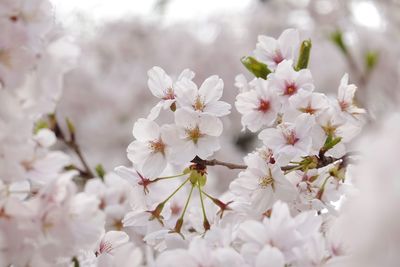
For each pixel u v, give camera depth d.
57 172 0.54
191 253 0.52
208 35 1.61
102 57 1.63
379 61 1.31
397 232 0.47
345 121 0.58
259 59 0.63
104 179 0.77
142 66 1.57
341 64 1.43
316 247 0.52
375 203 0.47
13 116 0.51
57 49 0.53
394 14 1.42
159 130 0.59
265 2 1.67
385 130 0.49
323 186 0.59
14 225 0.52
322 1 1.54
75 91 1.46
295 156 0.57
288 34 0.62
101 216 0.54
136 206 0.61
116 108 1.47
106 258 0.55
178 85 0.59
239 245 0.55
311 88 0.59
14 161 0.52
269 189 0.58
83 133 1.43
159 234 0.59
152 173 0.58
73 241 0.53
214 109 0.58
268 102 0.59
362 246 0.48
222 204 0.59
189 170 0.59
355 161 0.58
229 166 0.59
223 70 1.52
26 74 0.52
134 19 1.68
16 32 0.52
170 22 1.69
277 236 0.52
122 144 1.45
